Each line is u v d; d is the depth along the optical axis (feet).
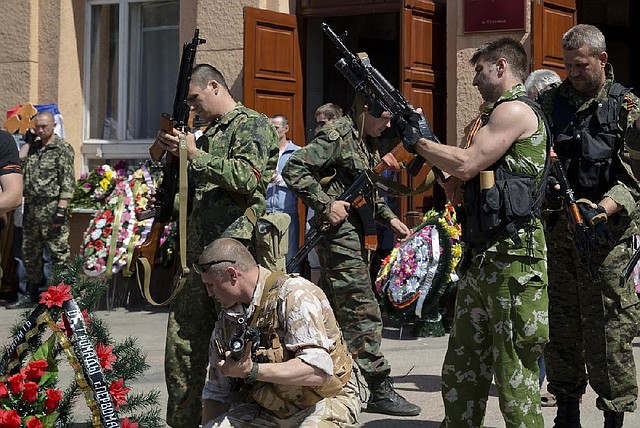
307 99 41.32
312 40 41.50
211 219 19.07
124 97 45.68
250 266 14.84
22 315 17.44
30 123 42.68
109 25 45.98
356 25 45.57
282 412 15.16
